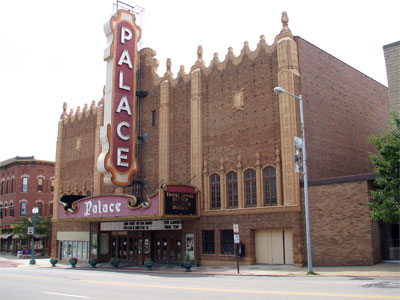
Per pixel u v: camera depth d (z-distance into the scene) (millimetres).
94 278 23000
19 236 60188
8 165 68750
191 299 12273
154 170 36344
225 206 30734
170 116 35844
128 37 35781
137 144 38031
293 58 28500
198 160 32625
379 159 21016
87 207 35344
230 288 15148
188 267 27859
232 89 31547
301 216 26516
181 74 35531
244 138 30250
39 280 22094
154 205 29844
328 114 31094
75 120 47438
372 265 23422
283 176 27453
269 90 29250
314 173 28344
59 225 46844
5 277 24703
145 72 38906
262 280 19062
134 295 13984
